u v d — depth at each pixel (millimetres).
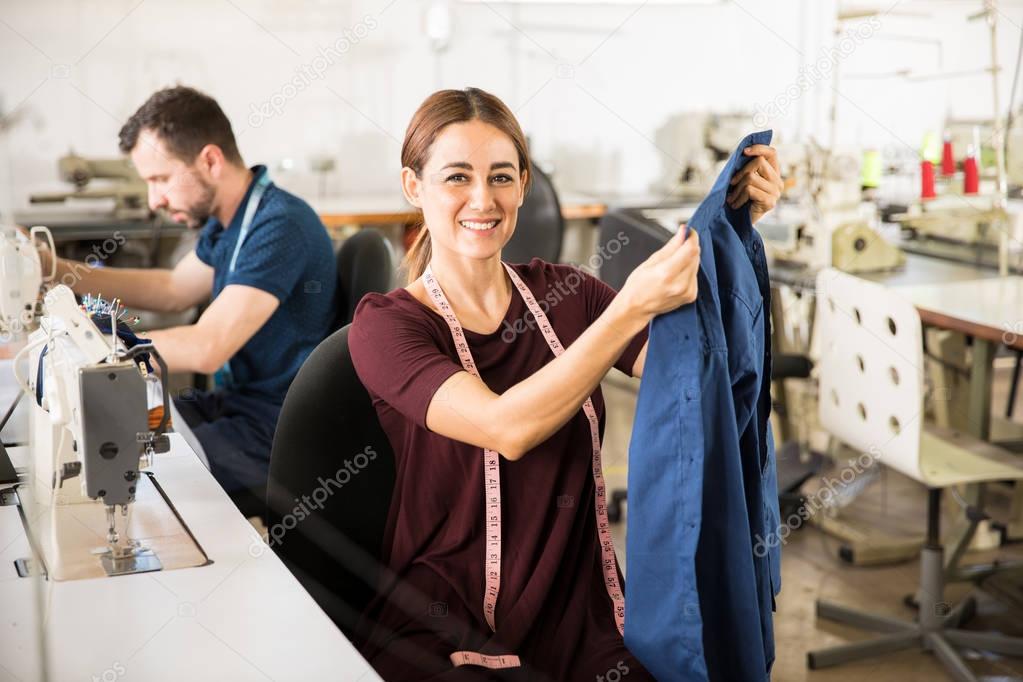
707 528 1140
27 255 1876
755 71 5434
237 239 2193
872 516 2996
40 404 1345
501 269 1399
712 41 5508
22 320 1888
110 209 4309
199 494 1378
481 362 1336
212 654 957
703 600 1154
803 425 3414
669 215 4980
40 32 4422
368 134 5152
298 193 5062
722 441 1123
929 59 4344
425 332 1310
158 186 2211
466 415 1196
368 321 1312
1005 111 4145
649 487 1116
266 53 4871
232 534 1244
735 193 1236
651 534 1117
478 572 1267
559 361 1138
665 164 5602
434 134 1322
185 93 2182
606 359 1117
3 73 4391
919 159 4172
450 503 1291
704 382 1109
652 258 1062
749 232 1267
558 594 1263
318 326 2176
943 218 3525
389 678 1154
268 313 2084
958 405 2963
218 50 4777
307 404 1339
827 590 2582
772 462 1340
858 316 2373
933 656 2246
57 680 904
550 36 5406
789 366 2834
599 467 1319
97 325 1362
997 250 3348
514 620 1212
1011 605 2447
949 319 2588
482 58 5328
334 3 4941
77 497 1332
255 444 2033
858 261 3312
